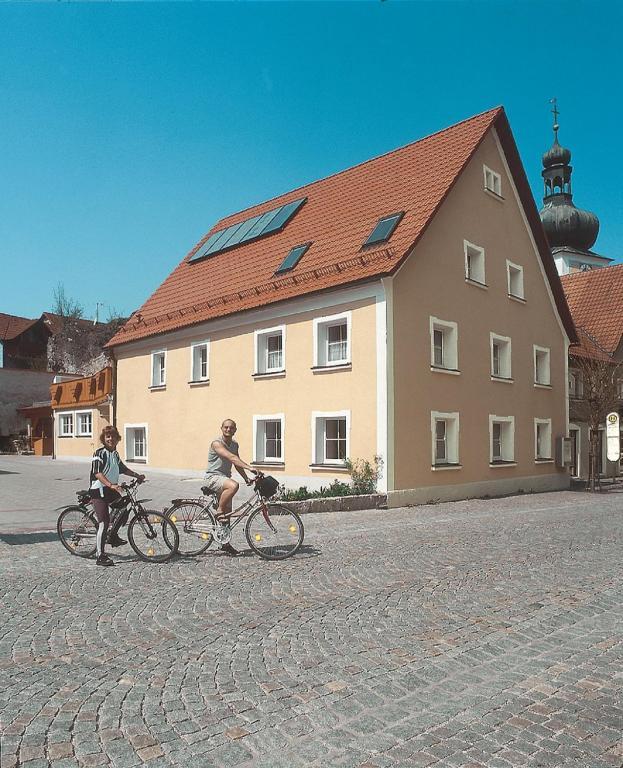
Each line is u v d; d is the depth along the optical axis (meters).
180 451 23.45
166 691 4.62
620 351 31.92
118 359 27.14
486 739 3.92
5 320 64.25
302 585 7.78
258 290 20.73
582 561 9.30
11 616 6.46
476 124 20.70
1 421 45.75
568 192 49.22
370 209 20.30
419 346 17.95
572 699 4.51
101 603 6.94
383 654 5.41
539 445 24.33
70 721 4.14
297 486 18.75
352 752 3.77
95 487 8.88
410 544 10.66
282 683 4.77
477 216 21.05
